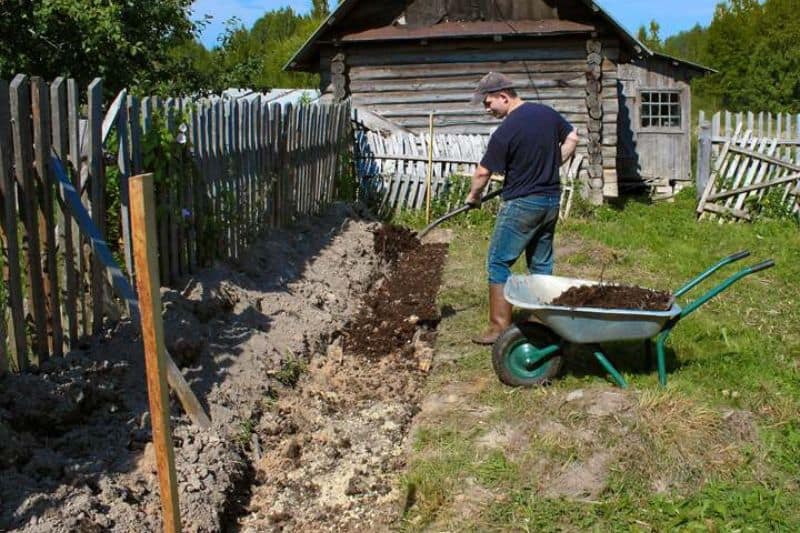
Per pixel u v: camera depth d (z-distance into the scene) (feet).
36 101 14.65
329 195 38.42
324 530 13.47
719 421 16.05
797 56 106.73
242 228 25.58
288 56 142.10
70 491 12.21
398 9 48.44
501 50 48.47
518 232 20.31
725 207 43.47
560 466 14.82
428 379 19.65
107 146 17.81
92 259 16.48
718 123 43.55
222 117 23.85
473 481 14.58
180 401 15.71
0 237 14.15
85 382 14.62
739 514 13.42
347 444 16.31
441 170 45.37
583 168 48.11
